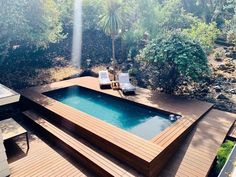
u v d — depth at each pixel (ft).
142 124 39.29
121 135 32.09
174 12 76.95
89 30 90.33
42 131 39.60
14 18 53.11
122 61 76.02
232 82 53.72
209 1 112.78
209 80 54.44
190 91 51.57
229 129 35.86
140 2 73.92
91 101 50.85
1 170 27.43
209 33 66.85
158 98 47.09
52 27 64.49
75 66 73.51
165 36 50.16
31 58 67.87
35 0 56.65
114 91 52.01
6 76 60.13
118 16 64.34
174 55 45.11
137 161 27.12
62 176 28.40
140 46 75.25
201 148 31.50
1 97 28.37
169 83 50.49
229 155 27.66
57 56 76.54
